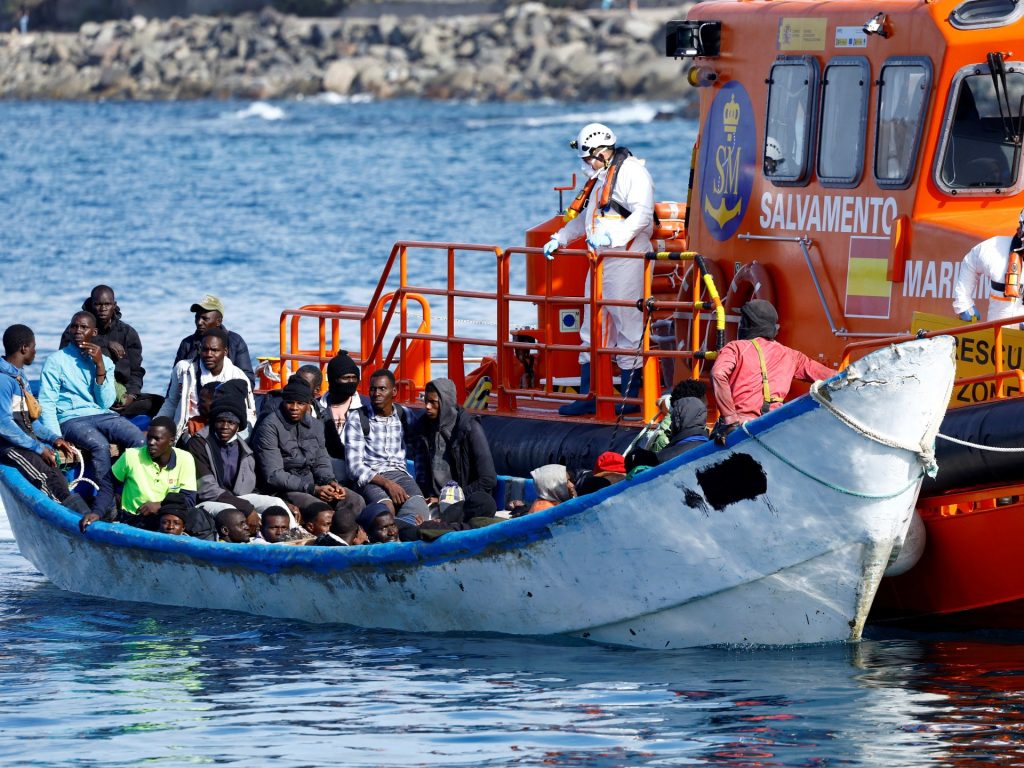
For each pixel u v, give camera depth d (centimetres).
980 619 4212
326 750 3356
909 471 3728
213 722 3559
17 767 3291
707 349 4788
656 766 3228
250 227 16312
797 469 3756
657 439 4409
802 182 4622
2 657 4159
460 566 4175
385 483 4847
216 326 5356
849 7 4503
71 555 5003
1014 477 3925
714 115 5016
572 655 4038
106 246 14800
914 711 3528
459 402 5338
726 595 3944
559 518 4009
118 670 4012
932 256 4269
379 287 5572
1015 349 4050
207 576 4638
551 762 3262
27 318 10506
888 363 3612
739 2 4959
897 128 4356
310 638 4294
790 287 4684
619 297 5141
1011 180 4269
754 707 3575
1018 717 3475
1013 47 4234
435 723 3522
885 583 4206
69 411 5272
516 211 17300
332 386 5094
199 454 4991
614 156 5184
